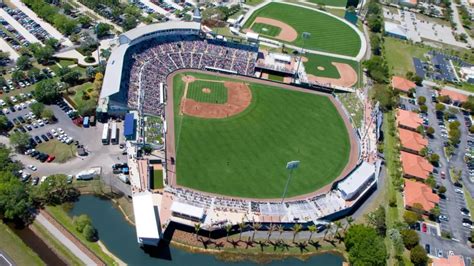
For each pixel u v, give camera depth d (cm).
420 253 18238
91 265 16612
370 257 17238
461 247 19700
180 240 18200
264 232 19000
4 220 18025
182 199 19538
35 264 16388
